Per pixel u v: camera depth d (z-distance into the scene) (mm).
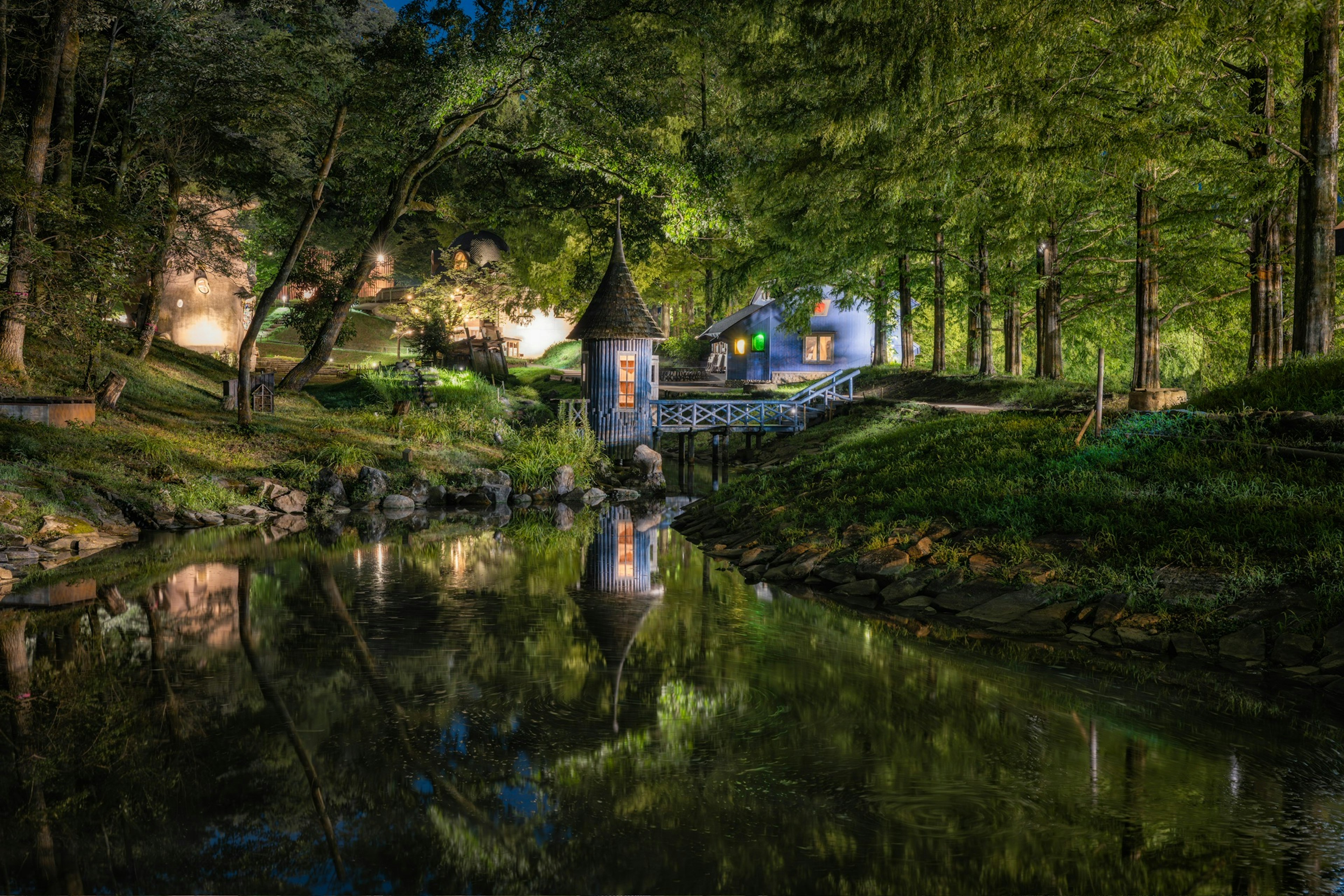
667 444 41812
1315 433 11750
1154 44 14875
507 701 7543
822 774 5988
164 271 29328
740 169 31562
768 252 40562
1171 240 24656
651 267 49406
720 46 33781
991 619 10188
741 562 14680
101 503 16828
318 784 5781
